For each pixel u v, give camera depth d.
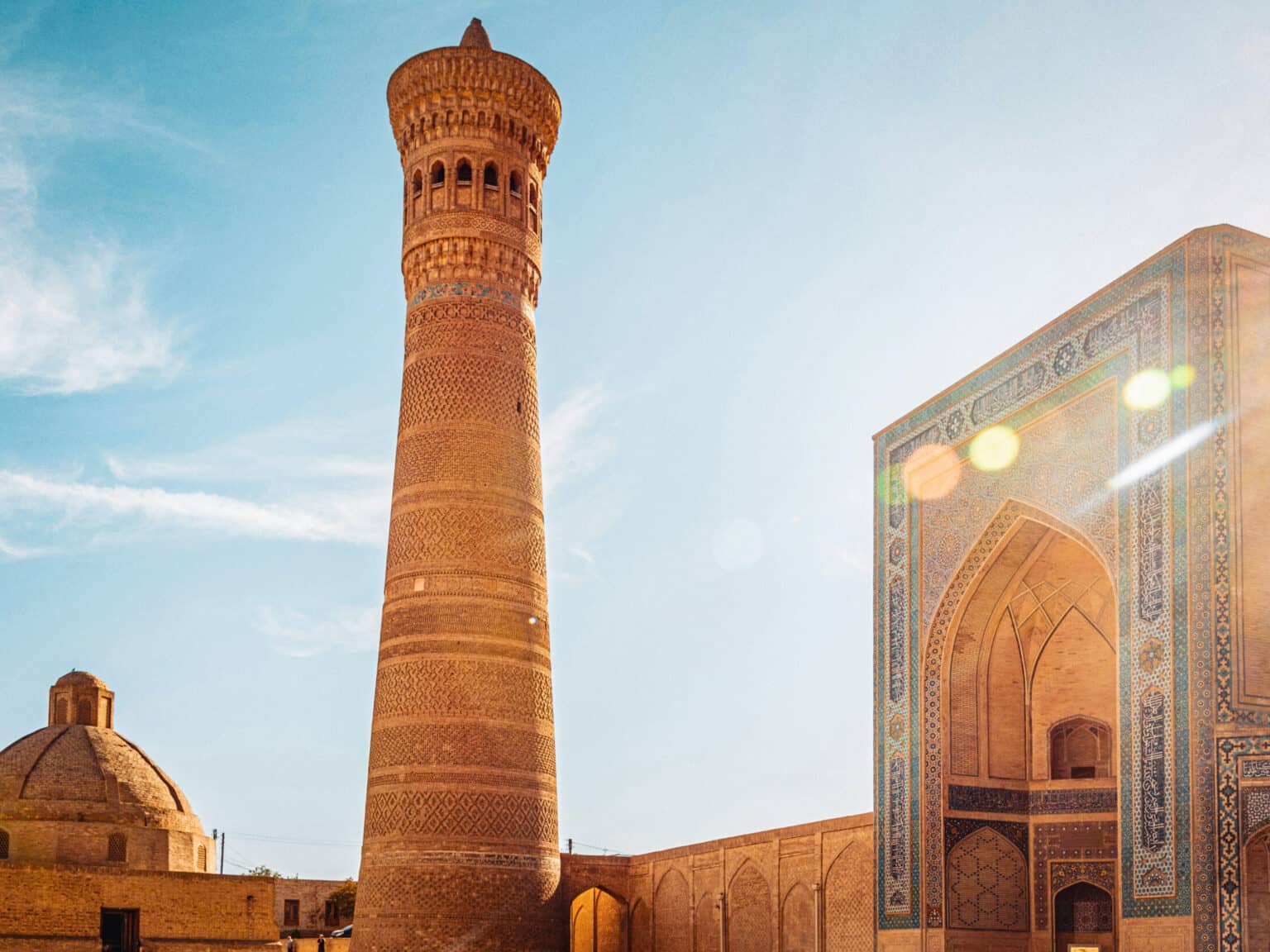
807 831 23.20
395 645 28.27
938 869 18.12
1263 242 14.77
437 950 26.27
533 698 28.42
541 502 30.11
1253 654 13.66
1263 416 14.31
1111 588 18.36
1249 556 13.87
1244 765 13.35
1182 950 13.54
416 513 28.86
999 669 19.00
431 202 30.55
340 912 47.28
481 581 28.34
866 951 21.03
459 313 29.84
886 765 19.41
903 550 19.73
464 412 29.27
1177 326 14.77
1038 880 18.47
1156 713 14.30
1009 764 18.78
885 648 19.84
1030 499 17.17
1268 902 13.18
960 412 18.80
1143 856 14.17
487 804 27.20
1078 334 16.48
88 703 39.25
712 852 26.92
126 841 36.38
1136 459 15.20
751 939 25.16
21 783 36.28
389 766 27.56
